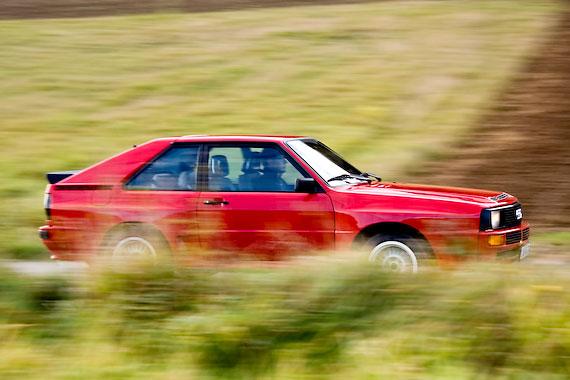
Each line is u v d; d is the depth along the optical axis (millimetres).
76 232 22109
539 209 30891
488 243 20203
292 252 18656
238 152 22000
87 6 75375
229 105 46062
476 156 37375
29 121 44812
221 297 14844
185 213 21594
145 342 13836
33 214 25594
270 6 70438
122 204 21984
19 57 57312
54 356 13750
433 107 44500
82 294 15492
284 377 12758
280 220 21141
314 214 21016
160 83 50750
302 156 21766
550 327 13469
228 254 16453
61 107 47219
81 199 22266
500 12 62250
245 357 13422
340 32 59062
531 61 51062
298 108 44906
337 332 13812
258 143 21984
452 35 57062
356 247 20906
